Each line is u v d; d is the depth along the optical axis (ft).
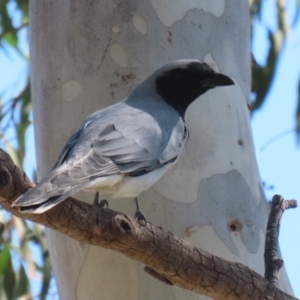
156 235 27.61
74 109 36.63
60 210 25.32
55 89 37.14
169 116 34.71
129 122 32.35
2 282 52.65
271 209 33.55
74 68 37.04
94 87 36.70
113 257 34.58
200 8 38.50
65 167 27.66
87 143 29.94
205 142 36.09
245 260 34.63
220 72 38.32
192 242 34.47
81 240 26.53
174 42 37.68
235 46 39.34
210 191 35.32
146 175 31.55
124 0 37.40
